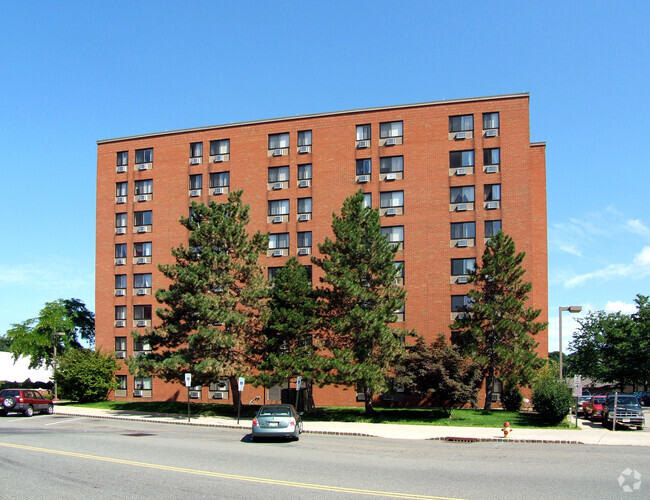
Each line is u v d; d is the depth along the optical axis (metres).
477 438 28.17
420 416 39.12
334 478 16.48
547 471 18.05
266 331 42.16
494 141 49.12
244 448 23.78
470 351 40.47
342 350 38.09
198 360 41.41
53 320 69.81
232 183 54.69
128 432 30.88
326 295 40.59
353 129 52.16
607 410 35.03
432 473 17.50
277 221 52.88
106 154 59.56
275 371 39.50
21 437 27.81
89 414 43.72
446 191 49.44
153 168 57.66
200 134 56.50
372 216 40.59
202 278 42.00
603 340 73.94
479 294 41.50
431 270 48.91
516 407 43.62
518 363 39.81
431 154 50.12
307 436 29.47
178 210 56.25
